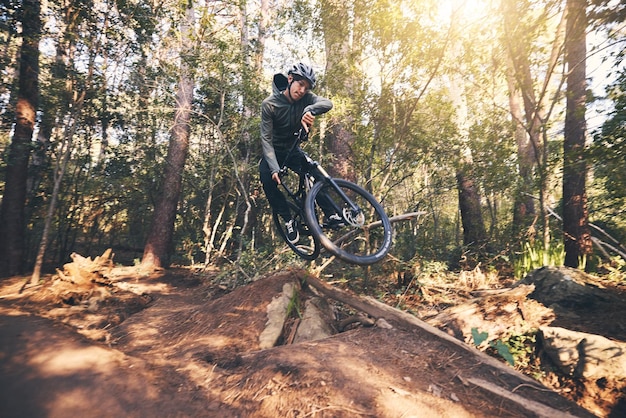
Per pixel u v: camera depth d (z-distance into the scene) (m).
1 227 8.83
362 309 4.22
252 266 7.39
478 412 2.50
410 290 6.40
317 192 3.03
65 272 5.97
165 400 2.45
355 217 3.05
